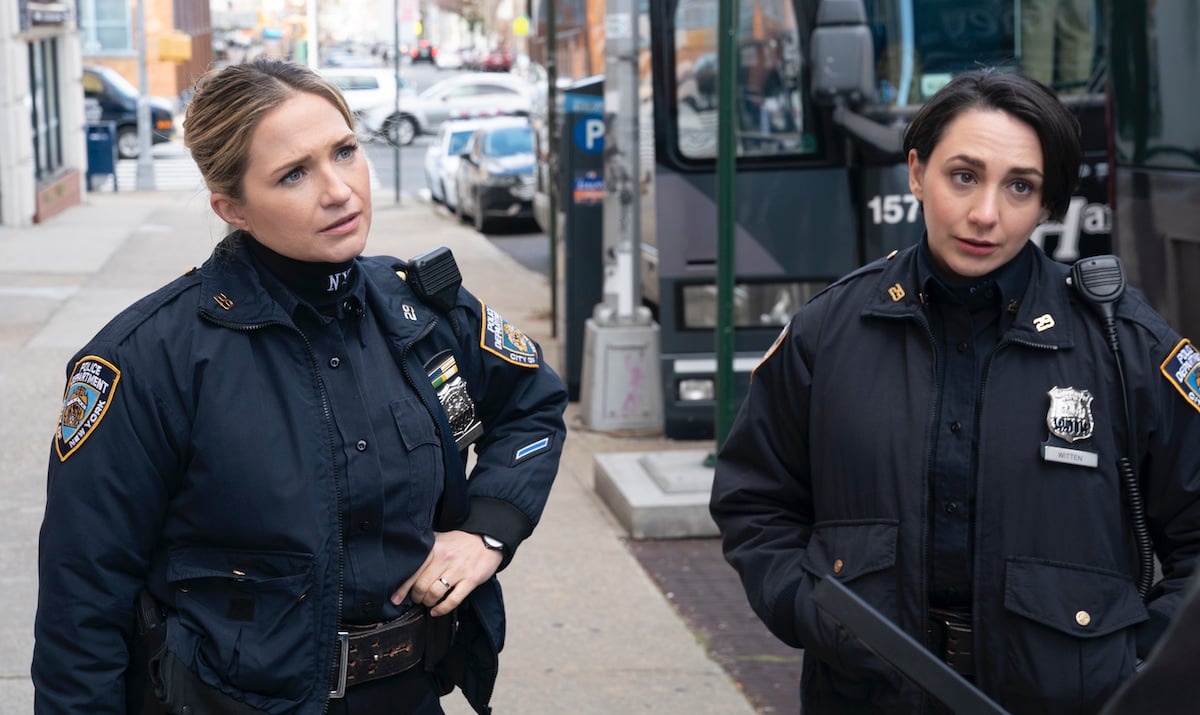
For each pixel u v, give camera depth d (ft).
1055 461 6.70
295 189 6.51
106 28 116.67
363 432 6.72
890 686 6.94
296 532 6.50
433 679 7.37
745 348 22.93
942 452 6.87
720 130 18.16
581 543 18.83
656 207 22.75
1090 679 6.57
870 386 7.07
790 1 22.08
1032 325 6.86
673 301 22.99
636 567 17.83
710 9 22.39
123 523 6.49
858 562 6.96
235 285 6.68
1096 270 6.94
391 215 69.00
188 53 76.59
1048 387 6.79
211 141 6.53
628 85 24.43
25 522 18.86
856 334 7.18
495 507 7.31
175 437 6.51
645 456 20.94
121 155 96.12
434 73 207.10
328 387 6.70
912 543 6.84
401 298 7.16
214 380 6.53
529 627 15.67
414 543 6.87
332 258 6.61
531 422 7.66
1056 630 6.61
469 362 7.39
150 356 6.52
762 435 7.64
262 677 6.47
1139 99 13.91
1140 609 6.70
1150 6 13.66
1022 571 6.67
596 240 27.30
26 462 21.90
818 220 22.41
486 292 42.65
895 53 21.85
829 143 22.24
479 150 62.03
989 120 6.67
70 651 6.46
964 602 6.91
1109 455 6.73
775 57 22.17
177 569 6.58
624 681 14.16
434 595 6.93
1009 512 6.71
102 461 6.44
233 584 6.53
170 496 6.63
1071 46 21.80
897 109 21.98
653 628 15.67
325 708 6.63
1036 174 6.70
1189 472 6.79
